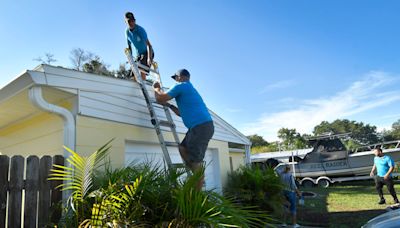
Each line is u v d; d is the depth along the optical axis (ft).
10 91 10.28
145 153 14.32
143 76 14.69
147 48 15.58
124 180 7.41
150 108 12.03
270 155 50.60
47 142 11.84
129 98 13.50
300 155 49.55
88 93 11.24
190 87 10.74
